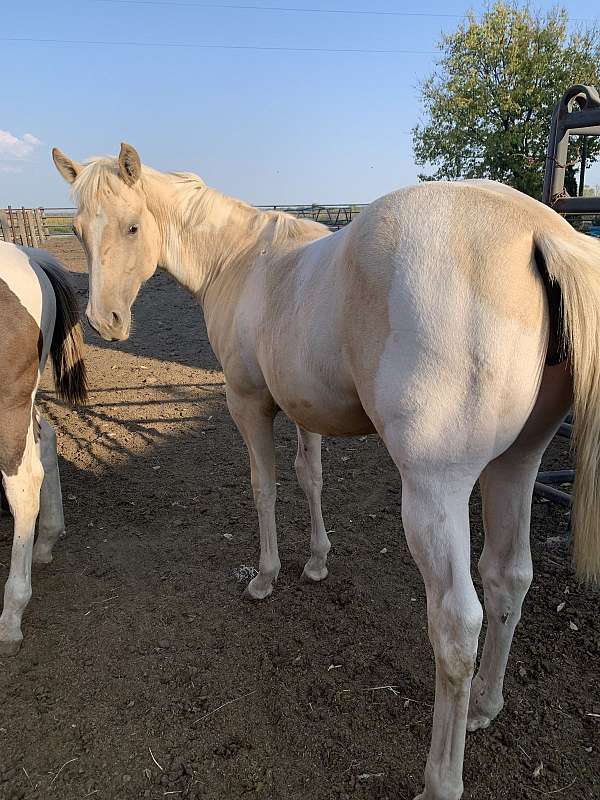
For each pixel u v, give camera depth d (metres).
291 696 2.15
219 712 2.10
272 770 1.86
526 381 1.36
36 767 1.91
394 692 2.14
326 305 1.65
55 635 2.54
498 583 1.80
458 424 1.36
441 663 1.44
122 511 3.62
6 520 3.56
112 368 6.77
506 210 1.39
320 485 2.78
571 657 2.27
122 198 2.45
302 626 2.55
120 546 3.23
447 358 1.34
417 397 1.38
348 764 1.87
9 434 2.47
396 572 2.91
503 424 1.38
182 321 9.29
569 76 24.98
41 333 2.64
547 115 25.34
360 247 1.50
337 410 1.81
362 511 3.52
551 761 1.84
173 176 2.69
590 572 1.51
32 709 2.15
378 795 1.76
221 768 1.88
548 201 3.22
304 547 3.18
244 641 2.46
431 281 1.36
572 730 1.94
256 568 2.99
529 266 1.35
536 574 2.79
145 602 2.75
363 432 1.97
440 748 1.54
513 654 2.30
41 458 3.01
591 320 1.31
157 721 2.07
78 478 4.08
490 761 1.85
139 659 2.38
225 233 2.54
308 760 1.89
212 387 5.98
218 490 3.85
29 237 17.58
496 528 1.78
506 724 1.98
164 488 3.90
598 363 1.33
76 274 12.75
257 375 2.32
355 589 2.79
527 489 1.72
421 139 28.05
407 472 1.44
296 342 1.81
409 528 1.46
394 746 1.92
